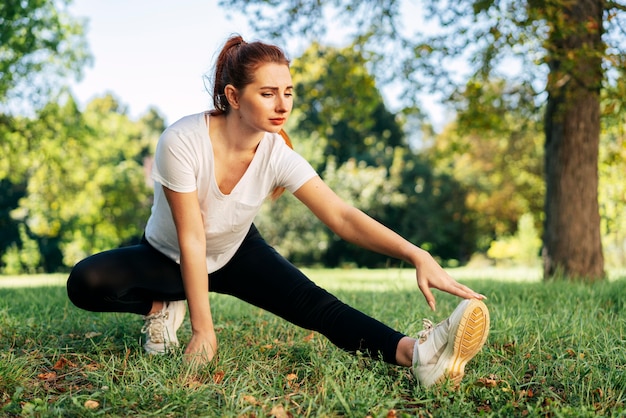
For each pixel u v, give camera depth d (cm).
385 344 248
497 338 306
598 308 411
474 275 956
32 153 1614
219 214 262
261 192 265
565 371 249
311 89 995
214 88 253
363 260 2778
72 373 256
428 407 218
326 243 2667
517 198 2506
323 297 265
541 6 629
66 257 3050
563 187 740
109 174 2700
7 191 3238
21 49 1304
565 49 636
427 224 2748
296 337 332
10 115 1421
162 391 219
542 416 208
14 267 2923
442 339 229
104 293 266
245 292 281
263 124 240
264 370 256
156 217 273
